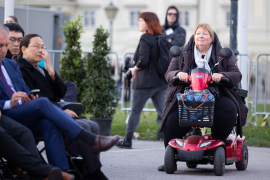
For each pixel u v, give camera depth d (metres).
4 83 10.33
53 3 88.62
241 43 23.44
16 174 10.80
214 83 11.80
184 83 11.98
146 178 11.41
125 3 89.56
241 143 12.68
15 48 12.78
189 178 11.38
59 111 9.38
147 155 15.29
